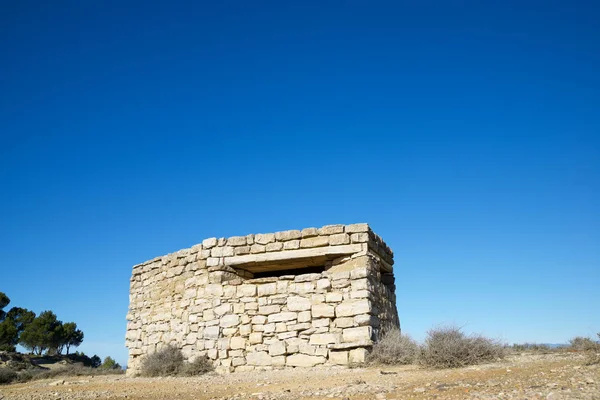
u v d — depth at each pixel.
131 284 26.95
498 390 9.28
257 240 21.28
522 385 9.55
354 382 12.91
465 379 11.34
